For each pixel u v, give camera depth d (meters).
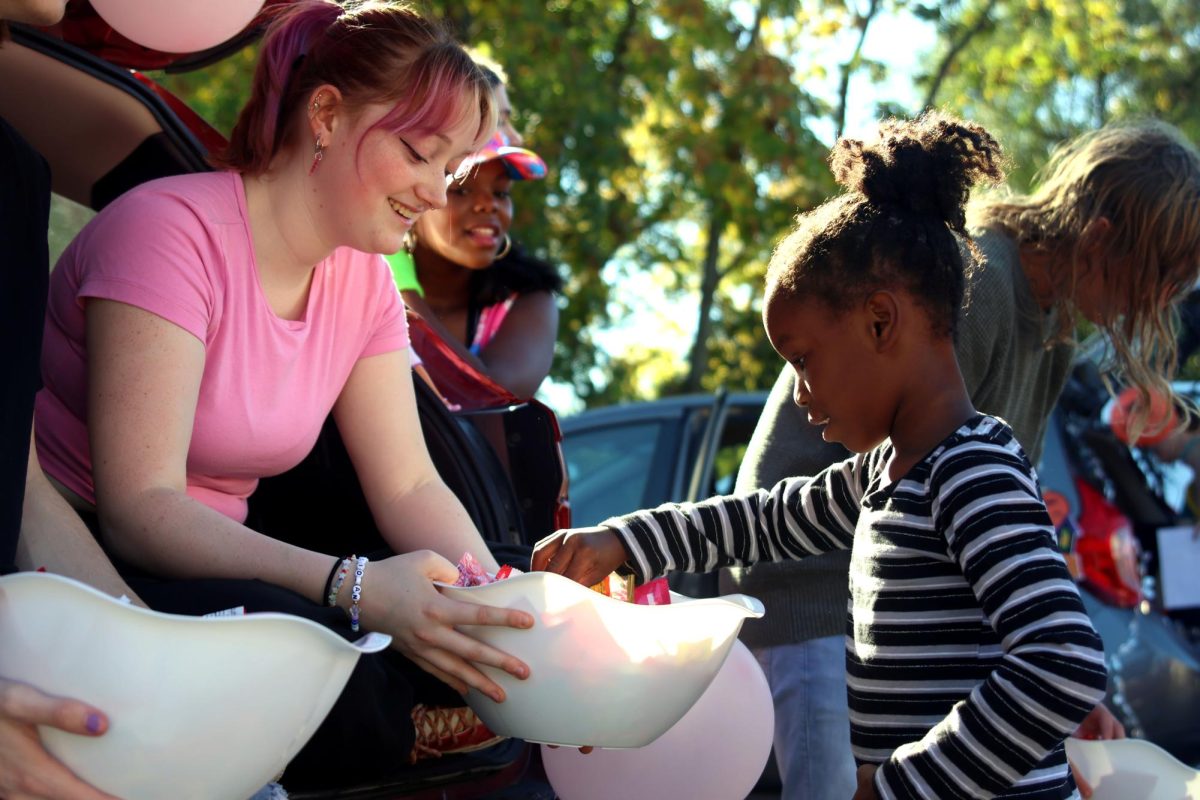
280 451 2.21
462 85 2.05
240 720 1.42
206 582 1.84
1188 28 15.06
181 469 1.99
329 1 2.18
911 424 1.88
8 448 1.69
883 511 1.86
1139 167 2.32
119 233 2.04
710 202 10.82
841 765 2.40
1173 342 2.41
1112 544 4.24
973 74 14.79
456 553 2.29
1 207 1.73
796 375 1.99
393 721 1.94
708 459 4.68
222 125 8.73
